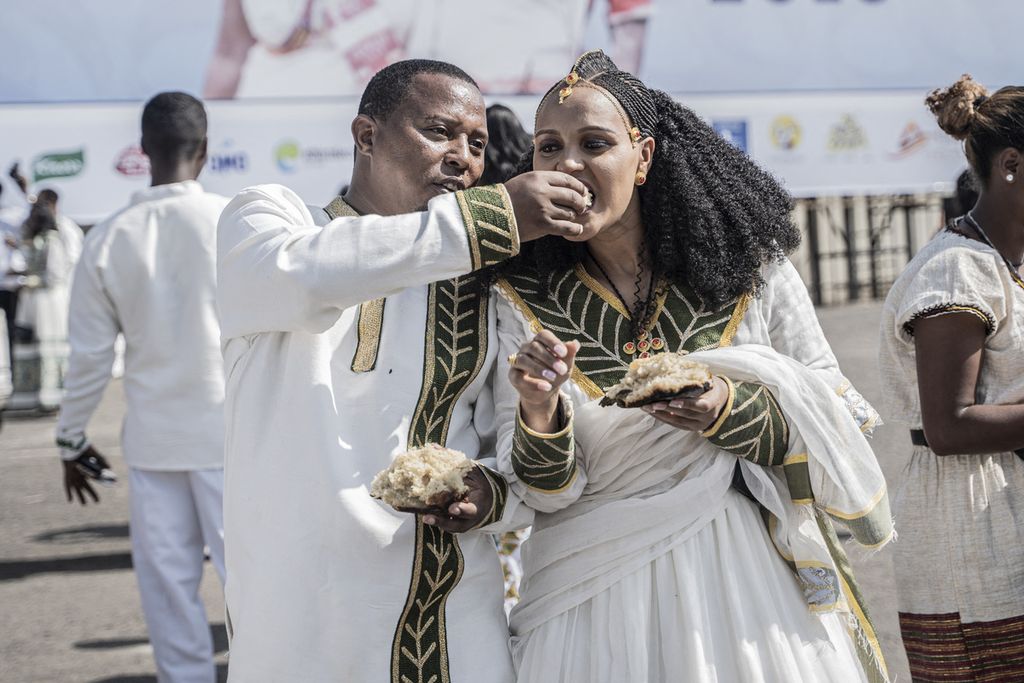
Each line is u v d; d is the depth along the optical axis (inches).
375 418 100.3
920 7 439.5
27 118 402.6
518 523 101.4
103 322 181.9
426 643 99.4
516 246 94.3
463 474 94.2
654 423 99.2
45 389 470.9
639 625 97.4
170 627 179.5
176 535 180.2
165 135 181.9
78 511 315.9
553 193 94.0
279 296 95.3
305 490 97.8
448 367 103.0
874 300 613.0
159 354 178.5
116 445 391.9
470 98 107.3
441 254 93.3
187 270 179.6
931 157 445.1
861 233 634.2
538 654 101.6
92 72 400.8
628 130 99.5
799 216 618.8
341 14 396.8
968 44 444.8
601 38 409.7
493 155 180.7
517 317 105.3
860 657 103.5
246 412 101.0
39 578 257.0
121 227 179.8
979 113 120.6
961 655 122.3
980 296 116.8
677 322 103.5
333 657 97.0
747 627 97.3
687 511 98.7
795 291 106.5
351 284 93.2
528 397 94.0
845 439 99.5
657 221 103.3
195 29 398.3
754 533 100.8
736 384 98.7
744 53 426.9
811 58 433.1
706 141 106.7
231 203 104.2
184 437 178.2
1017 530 120.9
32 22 396.2
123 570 262.2
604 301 104.4
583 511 101.4
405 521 98.6
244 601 99.6
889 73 440.5
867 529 100.4
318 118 399.9
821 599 99.6
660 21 416.2
